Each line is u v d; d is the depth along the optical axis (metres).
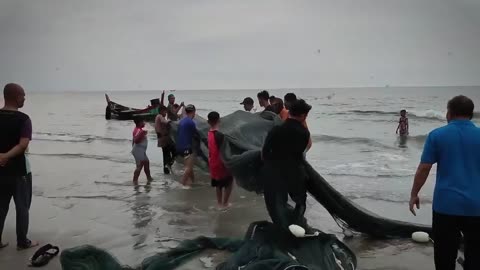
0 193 5.77
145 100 124.31
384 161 14.27
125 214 7.99
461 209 4.07
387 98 82.31
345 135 22.84
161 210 8.22
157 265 5.22
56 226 7.29
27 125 5.63
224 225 7.21
